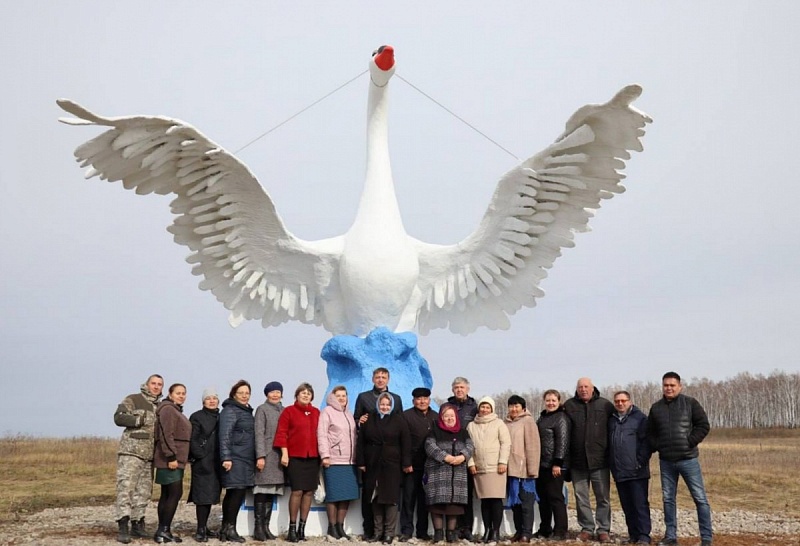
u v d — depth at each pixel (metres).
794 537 12.05
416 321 13.38
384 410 10.71
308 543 10.32
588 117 11.31
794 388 57.25
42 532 11.76
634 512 10.70
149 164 11.54
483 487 10.66
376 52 12.99
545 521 11.47
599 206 12.33
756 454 30.94
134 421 10.66
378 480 10.57
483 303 13.27
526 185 12.20
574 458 11.03
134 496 10.69
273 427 10.75
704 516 10.32
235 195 12.04
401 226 12.90
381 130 13.23
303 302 12.91
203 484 10.55
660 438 10.48
